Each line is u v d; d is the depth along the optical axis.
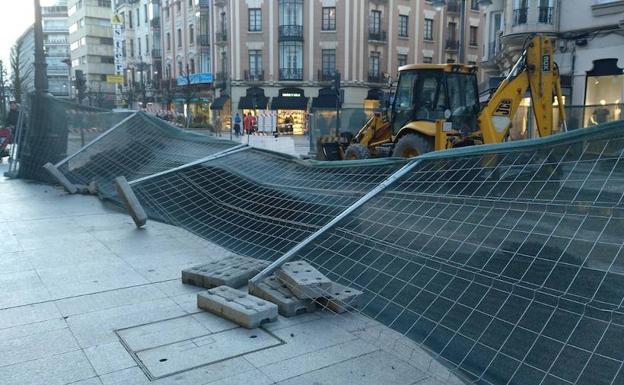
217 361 3.71
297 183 7.73
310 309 4.59
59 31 129.38
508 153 5.36
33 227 7.57
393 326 4.22
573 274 4.00
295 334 4.15
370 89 46.06
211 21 52.12
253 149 9.47
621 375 3.16
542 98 9.70
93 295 4.96
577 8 19.02
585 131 4.67
